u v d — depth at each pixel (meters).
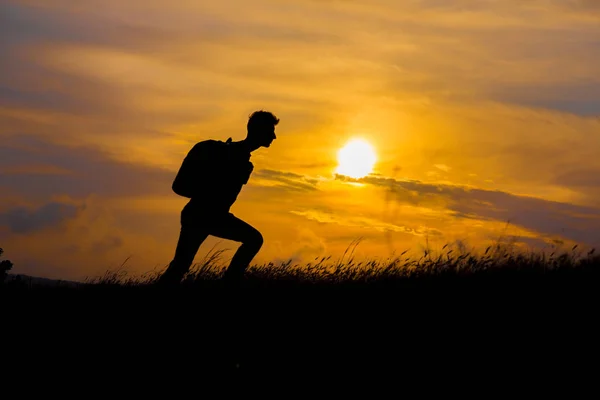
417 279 8.87
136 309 8.98
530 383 6.59
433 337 7.46
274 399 7.06
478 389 6.64
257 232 9.27
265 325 8.31
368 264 9.49
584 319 7.40
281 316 8.45
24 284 10.66
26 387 7.61
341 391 7.01
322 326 8.08
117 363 7.96
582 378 6.55
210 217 9.09
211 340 8.18
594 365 6.70
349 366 7.32
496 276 8.58
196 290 9.27
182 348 8.09
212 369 7.66
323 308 8.49
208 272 9.84
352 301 8.56
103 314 9.00
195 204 9.11
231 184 9.10
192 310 8.78
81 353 8.19
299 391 7.12
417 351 7.29
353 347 7.59
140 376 7.70
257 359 7.71
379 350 7.45
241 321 8.49
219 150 9.06
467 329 7.46
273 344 7.91
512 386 6.59
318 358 7.54
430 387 6.80
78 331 8.65
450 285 8.48
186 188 9.04
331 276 9.49
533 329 7.31
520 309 7.69
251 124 9.15
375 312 8.16
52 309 9.30
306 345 7.79
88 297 9.66
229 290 9.11
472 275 8.71
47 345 8.40
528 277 8.47
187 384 7.50
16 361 8.09
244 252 9.22
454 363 7.02
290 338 7.96
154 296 9.12
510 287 8.23
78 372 7.84
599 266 8.65
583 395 6.35
